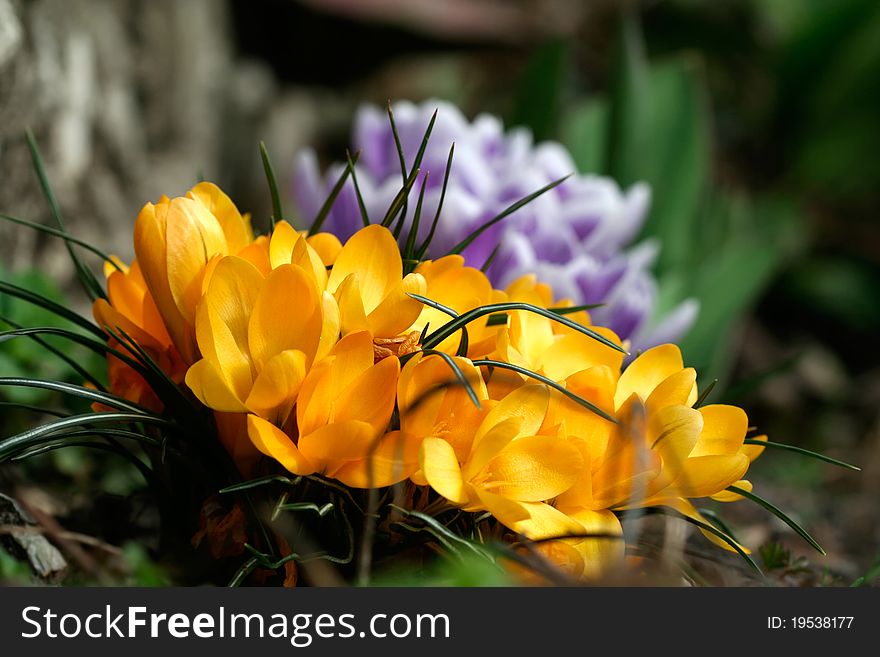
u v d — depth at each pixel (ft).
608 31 8.46
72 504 2.39
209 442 2.07
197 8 5.62
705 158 3.65
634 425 2.01
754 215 5.87
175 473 2.12
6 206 2.78
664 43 7.91
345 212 2.58
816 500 3.60
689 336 3.29
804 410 5.82
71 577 2.15
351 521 2.06
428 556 2.08
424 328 2.08
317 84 8.07
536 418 2.03
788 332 6.51
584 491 2.05
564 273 2.57
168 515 2.14
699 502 2.80
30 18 3.01
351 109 8.00
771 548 2.30
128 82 4.20
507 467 2.02
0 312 2.52
